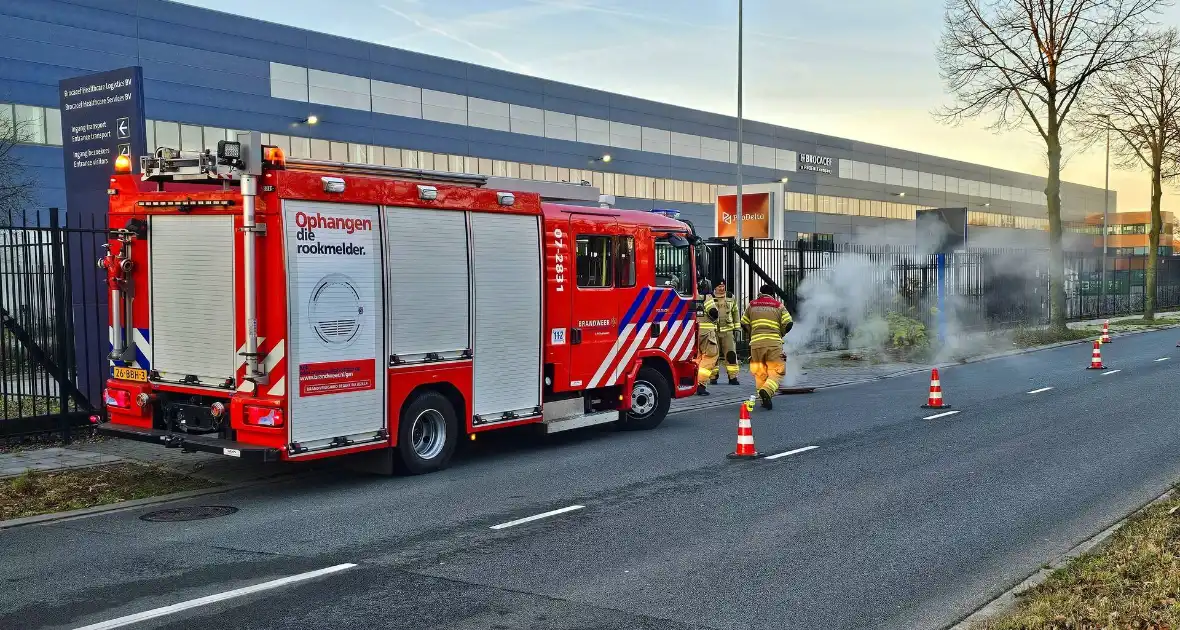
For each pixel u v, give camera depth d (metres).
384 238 8.96
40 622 5.18
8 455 10.23
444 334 9.58
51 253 11.60
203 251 8.74
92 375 12.55
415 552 6.66
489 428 10.12
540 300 10.68
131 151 12.12
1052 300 28.77
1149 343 26.61
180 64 40.19
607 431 12.31
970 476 9.12
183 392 8.94
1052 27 27.11
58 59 36.62
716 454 10.52
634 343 12.05
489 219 10.08
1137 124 34.00
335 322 8.52
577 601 5.59
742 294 20.94
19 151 35.47
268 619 5.25
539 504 8.15
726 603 5.56
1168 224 98.25
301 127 44.47
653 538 7.01
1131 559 5.99
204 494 8.62
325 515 7.79
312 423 8.36
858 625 5.21
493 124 53.09
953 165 87.12
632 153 61.09
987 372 19.31
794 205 71.50
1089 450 10.34
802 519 7.54
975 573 6.14
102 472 9.30
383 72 47.81
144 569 6.24
